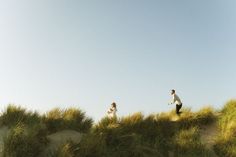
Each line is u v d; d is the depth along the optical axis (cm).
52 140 966
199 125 1246
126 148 962
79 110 1205
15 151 828
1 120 1015
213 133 1207
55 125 1080
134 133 1037
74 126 1117
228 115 1292
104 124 1034
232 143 1099
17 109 1057
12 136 854
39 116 1093
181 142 1077
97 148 884
